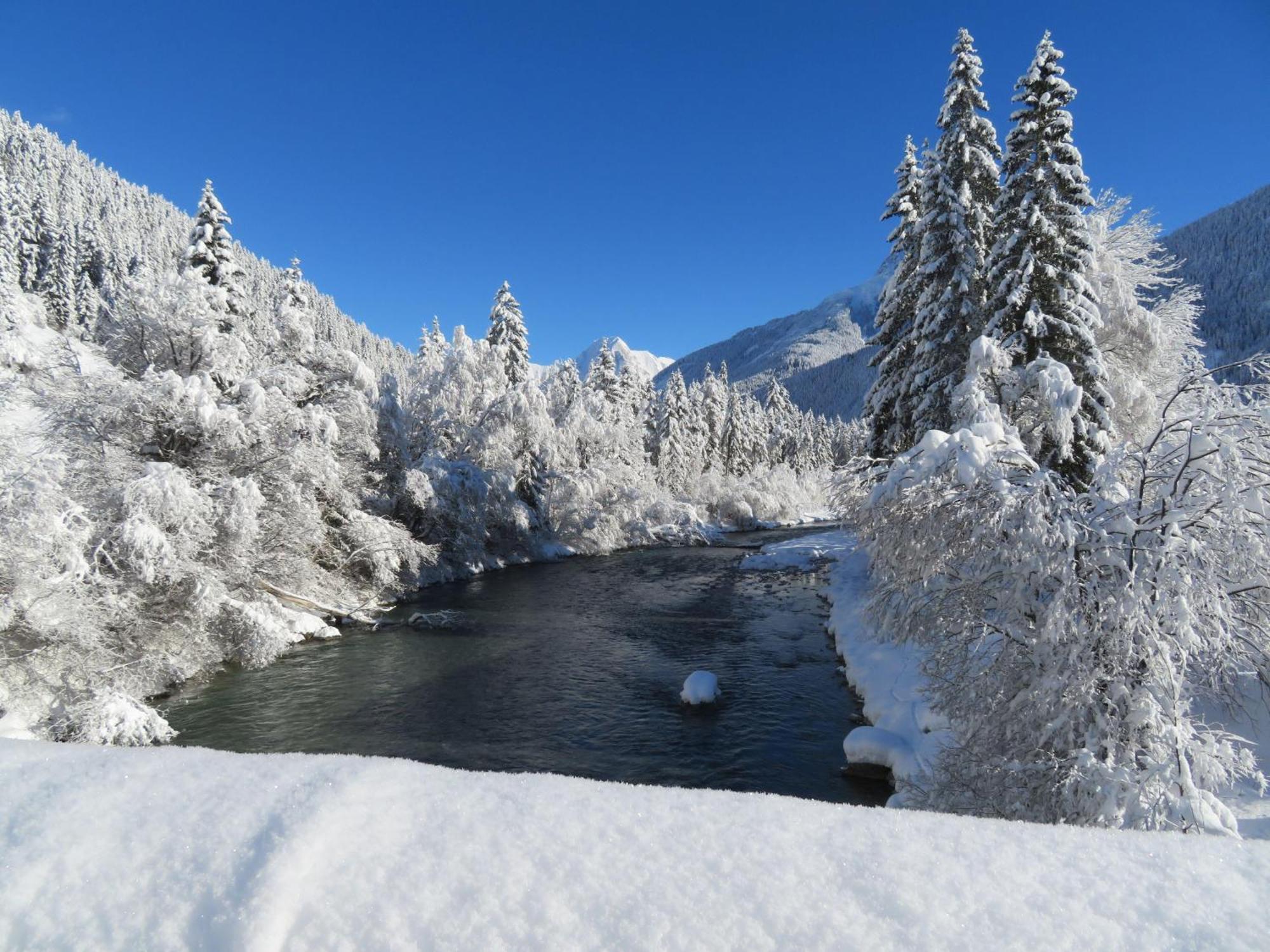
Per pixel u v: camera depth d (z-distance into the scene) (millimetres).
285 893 1566
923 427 17531
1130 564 5910
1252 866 1784
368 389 23406
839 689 13906
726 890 1640
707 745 11344
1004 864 1780
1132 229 17625
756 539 47125
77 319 56219
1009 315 13984
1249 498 5402
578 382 48250
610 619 21047
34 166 88312
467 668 15805
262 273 111000
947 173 18000
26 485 11438
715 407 65625
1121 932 1517
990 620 6723
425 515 27656
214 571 15000
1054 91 14078
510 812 1970
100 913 1566
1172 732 5191
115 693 11086
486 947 1457
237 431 16391
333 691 14180
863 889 1661
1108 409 13633
